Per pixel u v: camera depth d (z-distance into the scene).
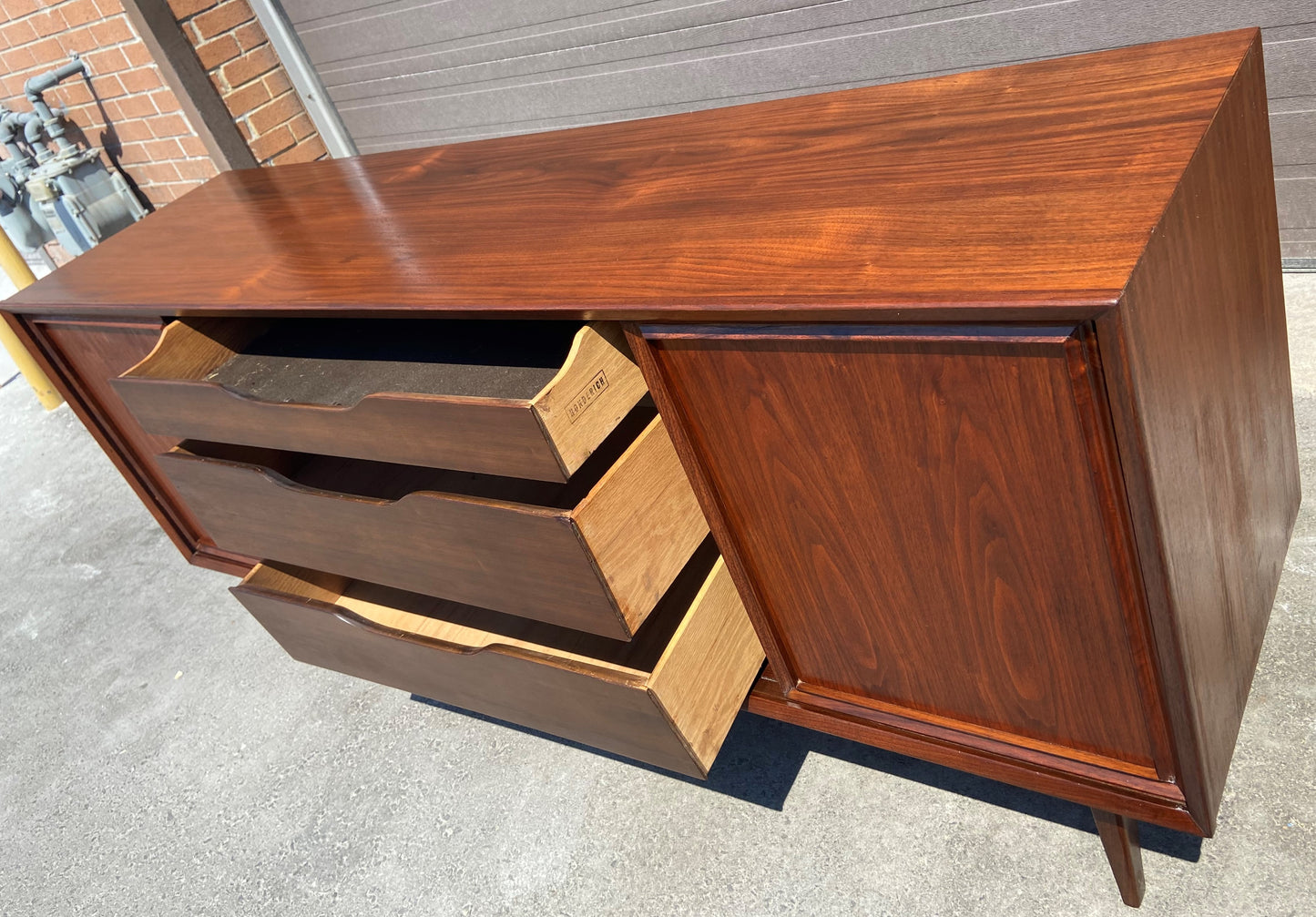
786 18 2.32
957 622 1.14
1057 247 0.88
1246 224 1.13
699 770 1.34
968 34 2.12
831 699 1.38
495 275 1.25
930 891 1.36
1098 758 1.17
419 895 1.63
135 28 3.17
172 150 3.60
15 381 4.27
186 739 2.11
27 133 3.68
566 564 1.21
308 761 1.95
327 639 1.70
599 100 2.82
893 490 1.06
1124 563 0.95
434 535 1.36
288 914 1.67
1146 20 1.93
